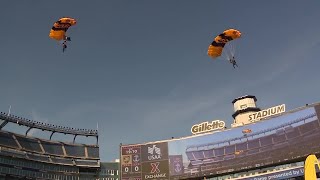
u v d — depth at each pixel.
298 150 80.56
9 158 87.44
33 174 90.88
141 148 95.75
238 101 103.00
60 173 96.62
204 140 93.81
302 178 78.88
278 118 87.06
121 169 93.56
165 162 93.25
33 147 95.44
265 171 84.31
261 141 87.00
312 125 80.94
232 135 91.50
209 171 89.56
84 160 102.62
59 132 103.62
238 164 87.31
